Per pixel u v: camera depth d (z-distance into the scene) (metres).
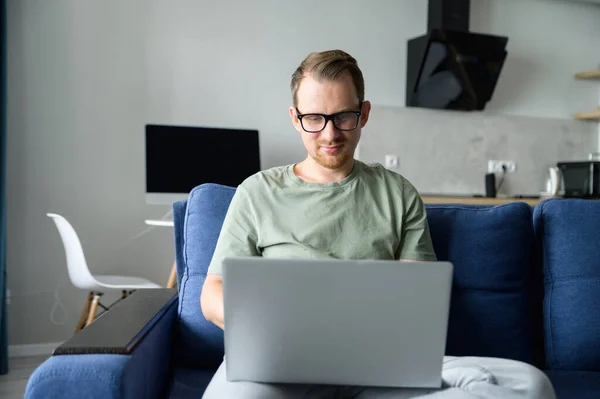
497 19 5.04
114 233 3.96
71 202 3.86
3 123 3.38
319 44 4.45
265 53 4.30
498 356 1.70
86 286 3.21
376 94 4.64
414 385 1.17
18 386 3.14
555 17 5.25
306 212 1.56
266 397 1.17
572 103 5.33
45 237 3.80
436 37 4.39
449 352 1.70
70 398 1.15
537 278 1.84
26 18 3.74
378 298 1.11
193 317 1.70
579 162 4.86
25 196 3.77
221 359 1.71
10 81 3.72
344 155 1.54
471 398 1.19
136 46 3.99
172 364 1.72
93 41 3.89
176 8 4.08
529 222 1.80
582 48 5.36
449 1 4.55
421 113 4.77
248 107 4.27
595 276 1.76
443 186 4.86
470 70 4.59
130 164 3.98
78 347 1.24
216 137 3.93
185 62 4.11
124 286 3.25
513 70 5.11
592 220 1.79
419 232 1.60
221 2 4.18
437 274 1.11
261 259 1.10
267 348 1.15
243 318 1.13
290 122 4.36
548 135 5.21
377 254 1.55
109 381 1.15
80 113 3.87
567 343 1.74
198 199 1.79
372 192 1.60
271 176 1.63
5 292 3.42
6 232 3.62
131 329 1.39
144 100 4.01
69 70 3.84
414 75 4.58
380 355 1.15
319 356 1.15
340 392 1.32
